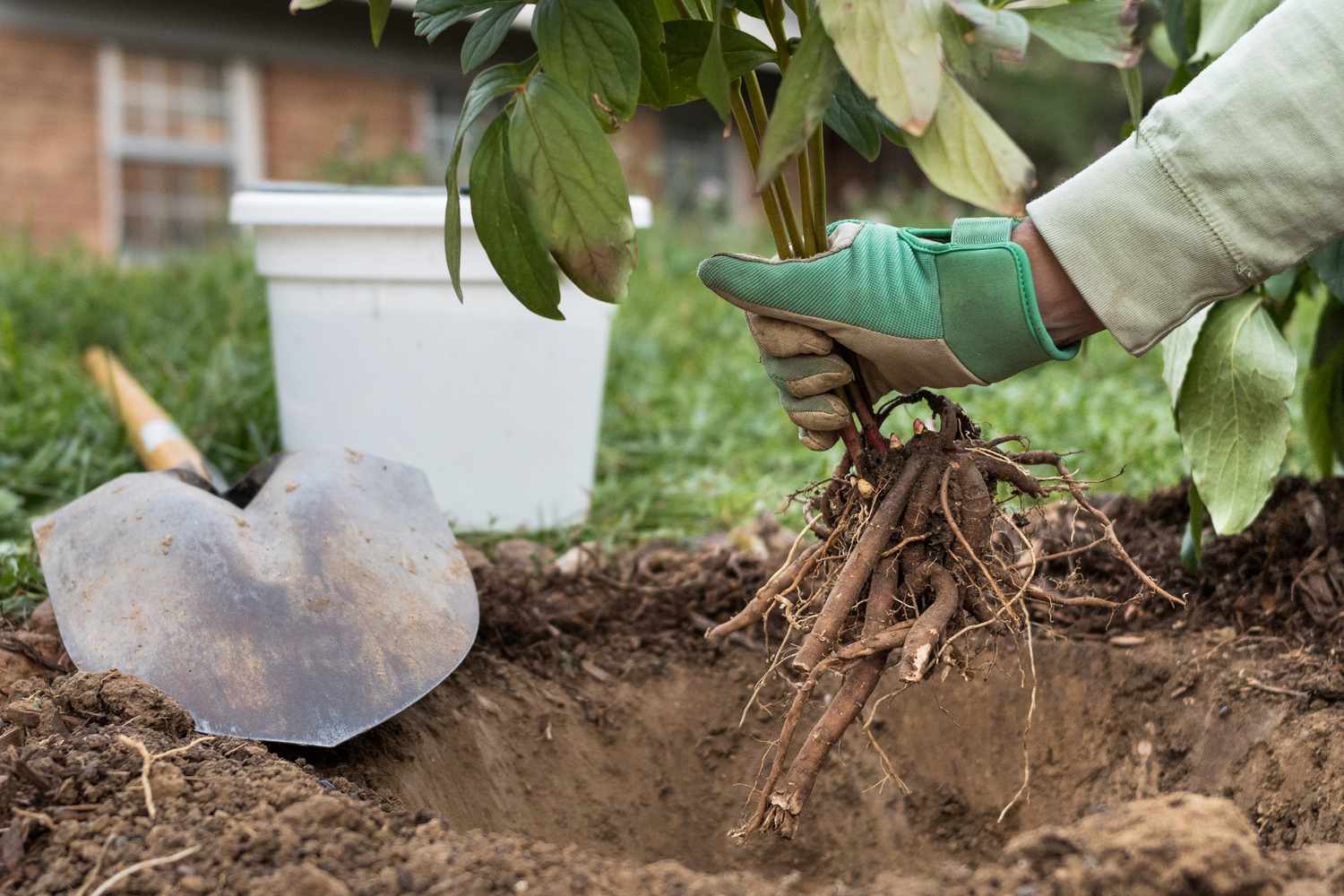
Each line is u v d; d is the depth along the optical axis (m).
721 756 2.36
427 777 1.98
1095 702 2.18
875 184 11.60
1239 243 1.43
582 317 2.90
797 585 1.68
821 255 1.49
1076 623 2.30
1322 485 2.32
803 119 1.28
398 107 10.52
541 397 2.90
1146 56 10.41
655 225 7.51
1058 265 1.50
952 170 1.26
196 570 1.93
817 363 1.54
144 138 9.63
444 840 1.43
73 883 1.34
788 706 2.36
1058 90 12.59
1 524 2.97
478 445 2.89
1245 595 2.21
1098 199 1.46
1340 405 2.38
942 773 2.27
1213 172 1.42
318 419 2.88
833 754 2.33
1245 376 2.01
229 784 1.51
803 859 2.23
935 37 1.22
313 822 1.42
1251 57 1.44
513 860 1.37
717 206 9.68
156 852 1.37
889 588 1.62
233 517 2.05
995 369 1.52
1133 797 2.04
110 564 1.98
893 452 1.65
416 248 2.73
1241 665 2.04
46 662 2.04
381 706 1.87
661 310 5.65
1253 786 1.86
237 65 9.80
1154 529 2.52
